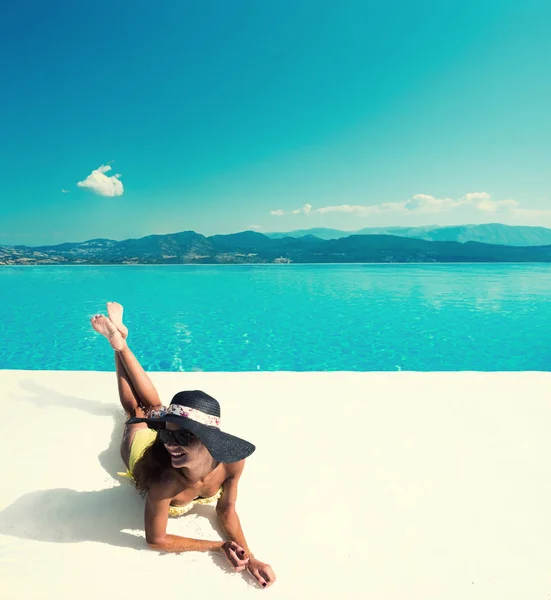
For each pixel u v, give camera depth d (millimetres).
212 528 2139
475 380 3984
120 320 2906
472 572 1907
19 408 3328
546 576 1884
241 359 8266
